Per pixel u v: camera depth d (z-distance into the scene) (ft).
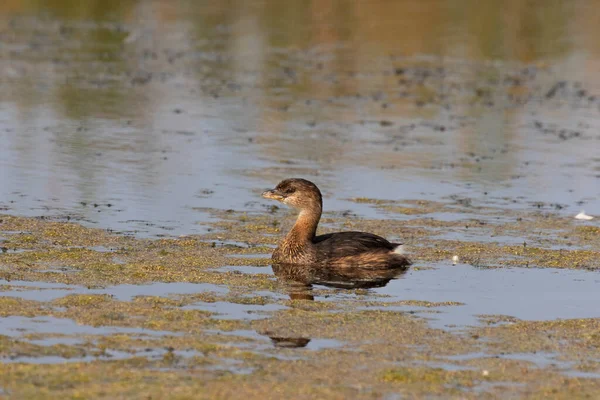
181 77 112.78
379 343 40.45
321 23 143.64
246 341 40.11
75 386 34.60
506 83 114.93
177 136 85.76
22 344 38.58
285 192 54.49
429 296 47.73
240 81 112.06
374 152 82.89
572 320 43.88
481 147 86.07
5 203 63.21
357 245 53.98
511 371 37.70
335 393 34.88
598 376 37.42
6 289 45.93
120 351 38.32
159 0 157.89
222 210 64.28
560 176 76.69
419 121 96.07
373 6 153.89
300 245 53.67
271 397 34.30
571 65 124.77
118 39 132.67
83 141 82.38
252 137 86.74
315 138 87.35
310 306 45.47
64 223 59.00
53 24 140.56
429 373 36.99
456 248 56.90
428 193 70.38
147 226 59.47
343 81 113.60
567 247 57.67
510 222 63.31
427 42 134.31
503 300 47.09
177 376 35.88
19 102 96.63
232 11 150.41
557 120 97.76
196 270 50.98
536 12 153.38
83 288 46.68
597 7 158.71
